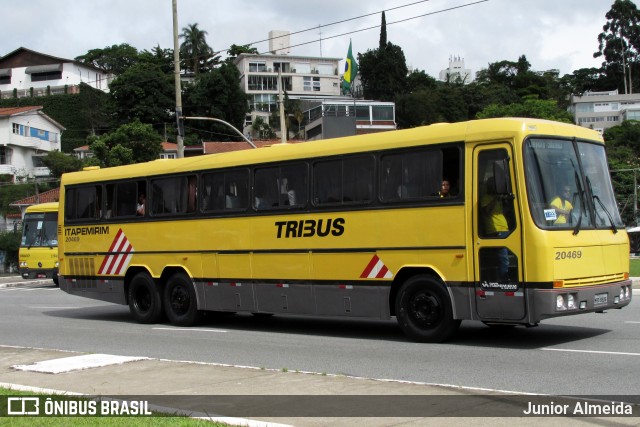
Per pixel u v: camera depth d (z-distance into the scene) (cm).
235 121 9394
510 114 9375
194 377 920
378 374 950
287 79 11862
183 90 9275
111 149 6975
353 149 1282
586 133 1206
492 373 928
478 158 1128
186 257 1565
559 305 1060
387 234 1228
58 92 10781
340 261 1291
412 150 1205
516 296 1077
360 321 1605
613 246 1168
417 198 1193
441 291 1168
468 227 1130
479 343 1183
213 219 1509
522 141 1090
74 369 1005
